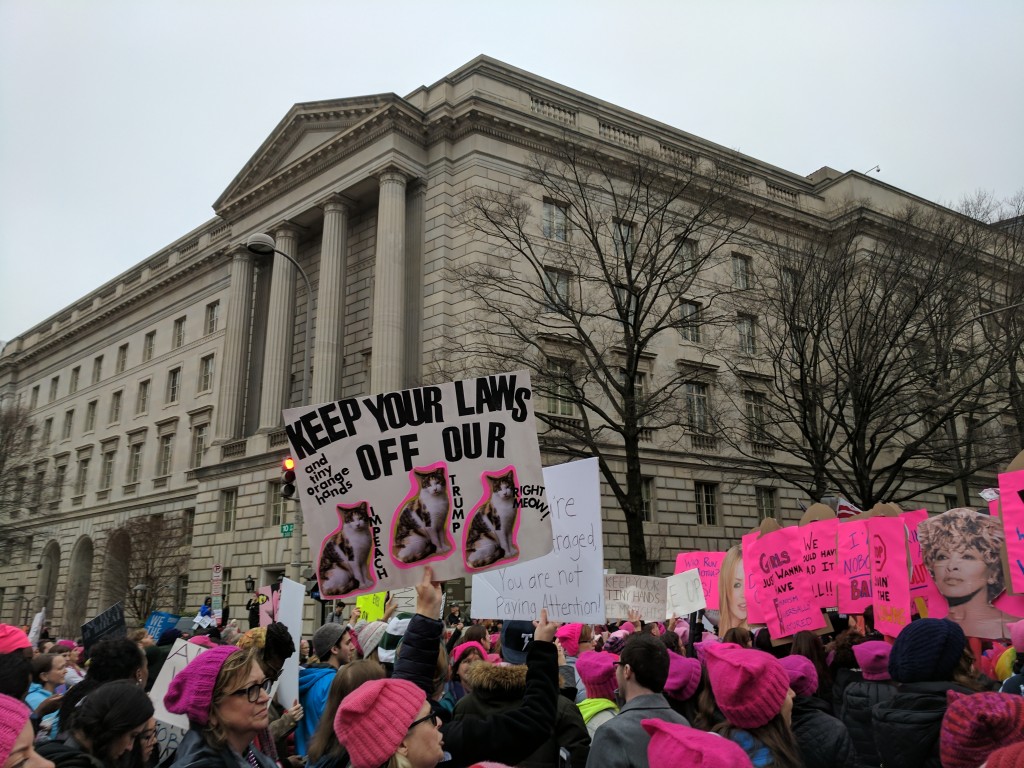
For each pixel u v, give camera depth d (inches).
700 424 1224.8
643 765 146.0
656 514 1282.0
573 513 204.7
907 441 1334.9
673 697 202.5
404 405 195.5
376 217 1419.8
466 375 1003.3
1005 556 238.2
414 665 153.2
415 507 190.1
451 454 192.1
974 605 247.8
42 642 408.5
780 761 137.7
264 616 352.2
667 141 1358.3
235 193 1649.9
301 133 1499.8
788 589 304.8
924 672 157.5
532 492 188.4
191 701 139.9
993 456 1006.4
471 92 1262.3
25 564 2263.8
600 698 205.5
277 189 1535.4
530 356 1087.6
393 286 1230.3
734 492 1393.9
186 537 1670.8
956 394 912.3
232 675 139.9
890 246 1026.1
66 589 2028.8
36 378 2564.0
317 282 1520.7
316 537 191.2
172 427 1841.8
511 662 237.5
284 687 217.2
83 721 145.6
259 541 1348.4
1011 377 978.1
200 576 1465.3
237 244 1633.9
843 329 959.6
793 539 309.3
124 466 1974.7
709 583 404.5
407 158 1299.2
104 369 2196.1
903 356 962.7
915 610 312.3
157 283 1999.3
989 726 113.4
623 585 305.9
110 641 199.3
